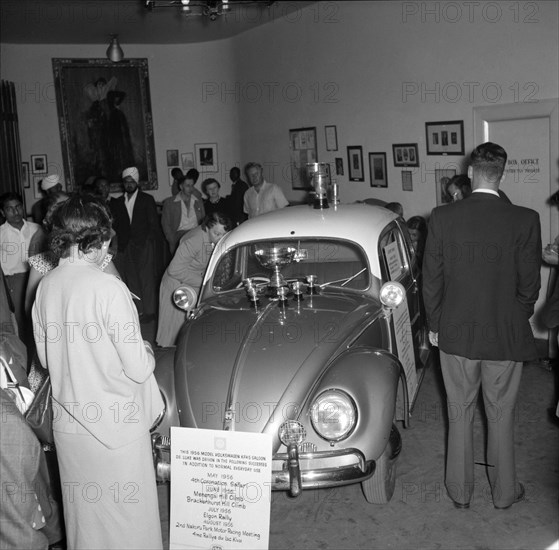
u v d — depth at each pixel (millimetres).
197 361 3402
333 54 8516
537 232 3096
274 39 9820
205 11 8102
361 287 3996
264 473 2871
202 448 2943
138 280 7867
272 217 4352
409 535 3271
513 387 3273
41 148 10953
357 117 8258
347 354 3312
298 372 3195
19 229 5816
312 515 3510
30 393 2803
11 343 3045
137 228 7867
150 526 2656
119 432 2520
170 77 11406
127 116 11320
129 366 2496
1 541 2080
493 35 6195
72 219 2516
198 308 4066
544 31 5715
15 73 10664
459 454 3395
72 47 10891
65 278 2527
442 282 3289
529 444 4137
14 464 2070
